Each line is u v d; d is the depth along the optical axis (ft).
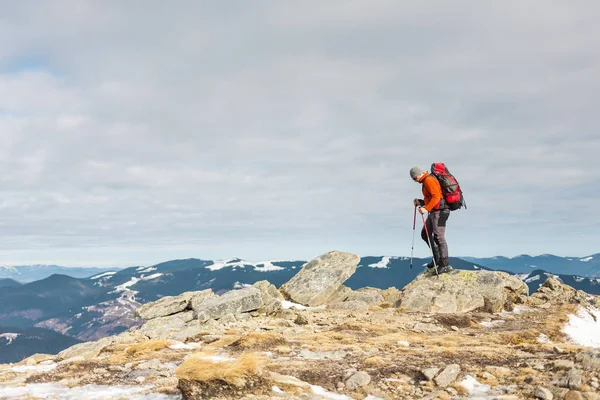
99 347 42.16
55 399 24.91
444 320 54.54
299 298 74.02
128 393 25.54
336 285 75.61
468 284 65.98
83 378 29.71
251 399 22.18
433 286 66.28
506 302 67.31
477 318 58.75
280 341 38.14
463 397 22.43
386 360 29.76
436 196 66.80
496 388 23.11
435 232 68.80
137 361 33.96
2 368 34.81
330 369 28.09
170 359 34.60
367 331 47.16
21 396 25.68
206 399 22.94
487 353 30.22
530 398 20.97
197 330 47.85
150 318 66.23
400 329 48.98
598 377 21.72
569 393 20.44
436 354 30.81
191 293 71.00
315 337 41.75
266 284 72.02
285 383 24.56
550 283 80.53
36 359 41.06
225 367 24.93
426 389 23.94
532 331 48.85
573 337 51.11
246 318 60.03
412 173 69.56
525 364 26.25
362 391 24.12
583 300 76.74
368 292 78.54
